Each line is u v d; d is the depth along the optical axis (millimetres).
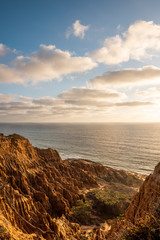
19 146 65750
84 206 50562
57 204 46906
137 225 13250
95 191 67812
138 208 20469
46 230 28484
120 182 96938
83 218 47250
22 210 31109
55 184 57906
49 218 31688
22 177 48875
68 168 84375
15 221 26984
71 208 49438
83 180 79750
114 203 56219
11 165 52031
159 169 20500
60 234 28469
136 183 96125
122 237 13734
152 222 12734
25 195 42531
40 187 50844
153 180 20047
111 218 51906
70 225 35375
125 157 173500
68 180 71812
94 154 190125
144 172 124938
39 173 58812
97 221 48156
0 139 59062
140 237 12297
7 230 17125
